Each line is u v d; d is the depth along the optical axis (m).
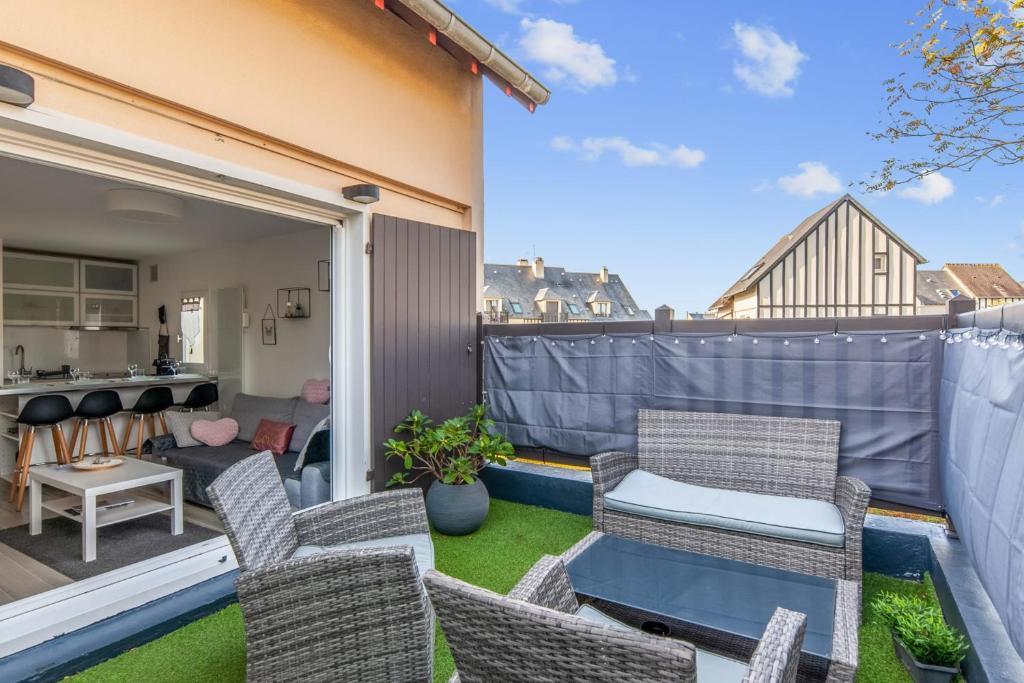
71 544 3.72
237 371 6.35
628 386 4.30
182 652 2.51
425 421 4.20
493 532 3.96
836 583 2.38
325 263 5.53
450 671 2.38
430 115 4.52
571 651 1.09
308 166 3.53
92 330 7.89
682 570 2.55
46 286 7.22
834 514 3.08
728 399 3.90
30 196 4.64
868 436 3.46
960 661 2.17
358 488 3.93
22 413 4.65
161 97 2.68
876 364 3.44
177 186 2.91
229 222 5.37
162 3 2.68
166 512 4.46
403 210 4.38
